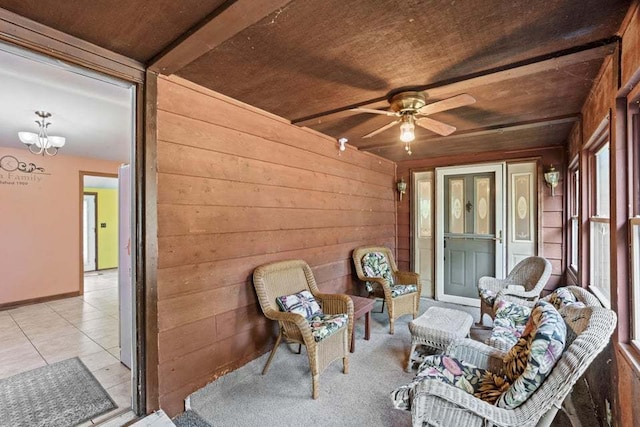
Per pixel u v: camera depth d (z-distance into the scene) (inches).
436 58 69.7
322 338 89.4
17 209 178.5
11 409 79.7
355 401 84.7
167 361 76.7
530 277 129.6
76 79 89.1
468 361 70.3
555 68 73.8
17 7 52.7
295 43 64.2
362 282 159.5
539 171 159.6
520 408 52.1
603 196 94.5
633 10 52.7
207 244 86.7
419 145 155.1
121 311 104.6
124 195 102.9
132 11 53.4
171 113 78.3
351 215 155.8
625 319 63.6
